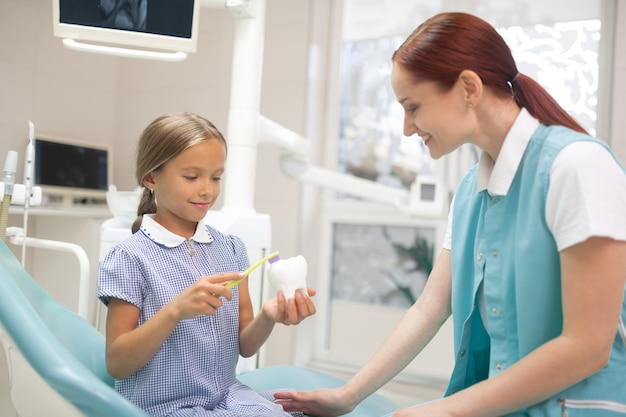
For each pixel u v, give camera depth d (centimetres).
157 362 106
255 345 118
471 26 97
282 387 134
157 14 160
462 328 109
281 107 302
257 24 179
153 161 110
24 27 282
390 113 309
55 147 288
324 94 316
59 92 302
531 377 88
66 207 267
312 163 310
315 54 305
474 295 108
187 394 107
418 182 230
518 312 97
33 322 88
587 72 265
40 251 266
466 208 117
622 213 88
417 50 96
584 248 87
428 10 298
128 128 334
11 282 93
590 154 90
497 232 103
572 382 89
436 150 103
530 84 102
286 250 298
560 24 271
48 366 84
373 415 123
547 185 93
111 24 158
